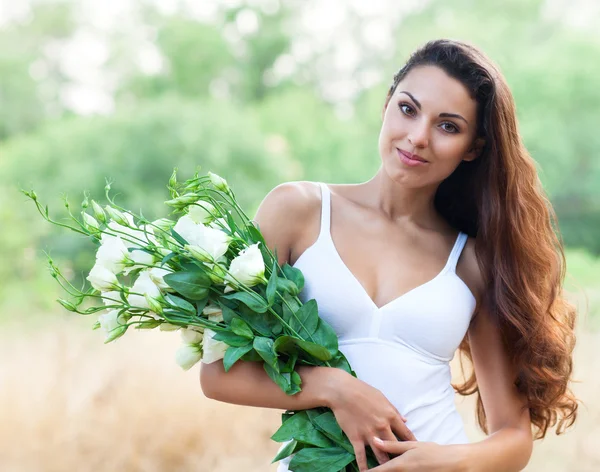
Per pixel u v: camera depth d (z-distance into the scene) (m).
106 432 5.19
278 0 26.17
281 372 2.05
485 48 21.33
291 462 2.05
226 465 5.00
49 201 16.19
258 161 18.03
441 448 2.07
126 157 17.14
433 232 2.43
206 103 19.75
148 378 5.66
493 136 2.33
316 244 2.24
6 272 13.83
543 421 2.52
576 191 18.44
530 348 2.39
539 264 2.41
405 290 2.26
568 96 18.38
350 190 2.39
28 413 5.29
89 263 15.73
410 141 2.18
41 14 25.80
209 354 2.04
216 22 26.34
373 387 2.09
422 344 2.24
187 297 2.02
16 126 25.06
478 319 2.46
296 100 22.50
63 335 6.69
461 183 2.49
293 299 2.10
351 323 2.20
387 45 25.14
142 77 24.72
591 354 6.19
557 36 20.77
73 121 18.23
